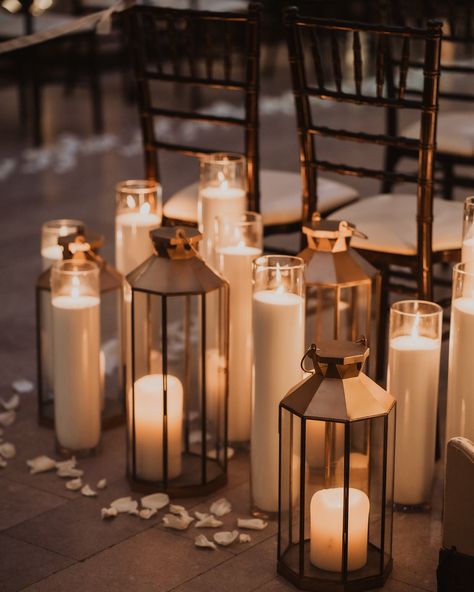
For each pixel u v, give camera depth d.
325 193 3.35
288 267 2.33
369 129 6.64
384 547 2.24
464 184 4.02
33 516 2.51
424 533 2.42
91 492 2.60
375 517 2.23
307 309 2.92
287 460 2.25
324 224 2.54
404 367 2.42
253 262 2.38
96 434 2.79
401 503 2.51
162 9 3.18
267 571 2.28
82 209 5.08
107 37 7.08
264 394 2.40
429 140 2.75
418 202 2.82
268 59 8.69
